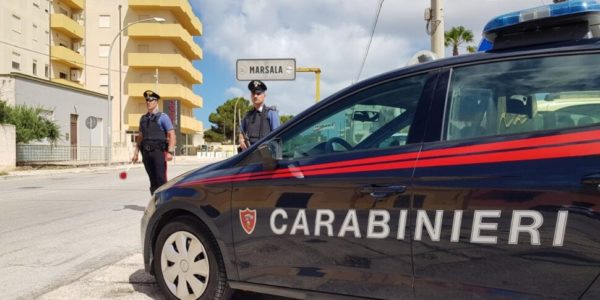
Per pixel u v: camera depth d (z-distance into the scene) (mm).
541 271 2357
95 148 30672
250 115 6539
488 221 2479
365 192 2840
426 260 2650
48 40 45812
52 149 26453
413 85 2975
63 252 5676
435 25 8078
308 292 3061
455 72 2871
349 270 2895
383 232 2773
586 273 2258
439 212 2609
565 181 2316
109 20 52719
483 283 2502
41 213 8820
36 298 4031
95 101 37250
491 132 2658
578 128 2410
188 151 58812
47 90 30875
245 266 3305
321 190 3002
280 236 3141
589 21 2604
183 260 3621
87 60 52531
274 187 3182
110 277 4609
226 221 3359
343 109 3182
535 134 2496
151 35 51688
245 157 3436
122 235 6695
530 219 2379
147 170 7609
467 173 2572
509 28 2760
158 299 3982
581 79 2537
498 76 2748
